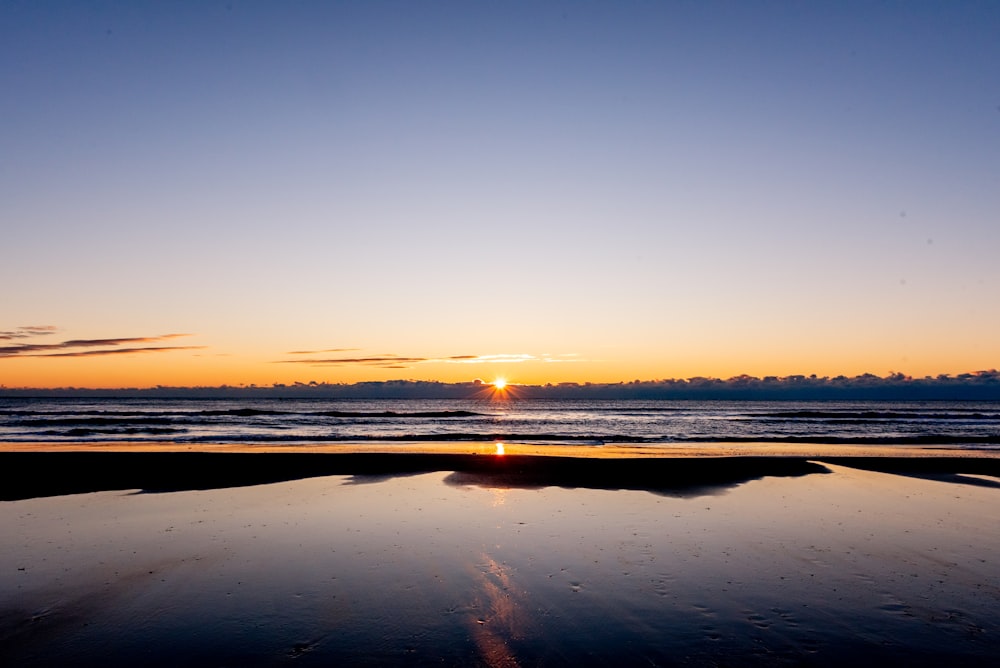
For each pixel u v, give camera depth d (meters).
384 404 142.00
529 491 14.01
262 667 5.50
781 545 9.50
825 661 5.62
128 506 12.38
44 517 11.41
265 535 10.02
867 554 9.04
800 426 45.34
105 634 6.21
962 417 58.47
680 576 7.98
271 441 30.23
